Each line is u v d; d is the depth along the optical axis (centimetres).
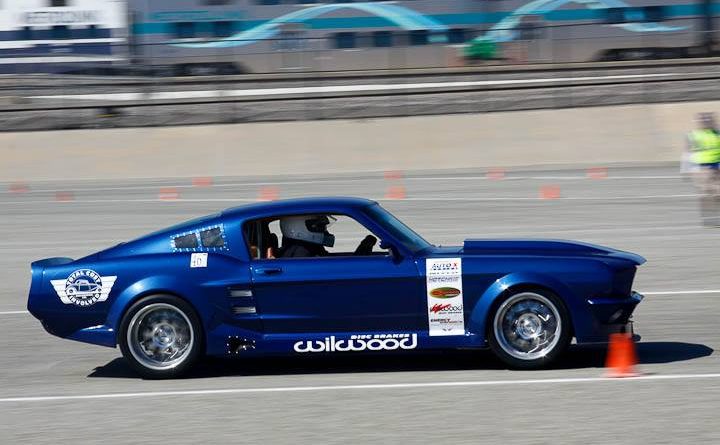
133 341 2705
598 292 2584
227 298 2678
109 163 9662
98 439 2155
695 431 2047
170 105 10819
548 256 2641
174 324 2708
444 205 6519
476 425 2142
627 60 11550
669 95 10462
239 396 2488
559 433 2066
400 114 10431
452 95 10988
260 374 2750
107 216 6525
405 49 11588
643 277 4066
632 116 9525
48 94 11650
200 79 11250
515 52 11512
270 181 8650
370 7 11550
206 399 2472
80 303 2722
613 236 5106
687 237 4991
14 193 8369
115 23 11731
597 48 11488
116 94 11588
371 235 2800
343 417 2250
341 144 9594
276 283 2659
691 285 3859
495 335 2616
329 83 11712
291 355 2747
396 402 2361
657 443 1978
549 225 5531
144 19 11681
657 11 11531
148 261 2725
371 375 2672
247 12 11562
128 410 2397
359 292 2645
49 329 2762
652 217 5694
